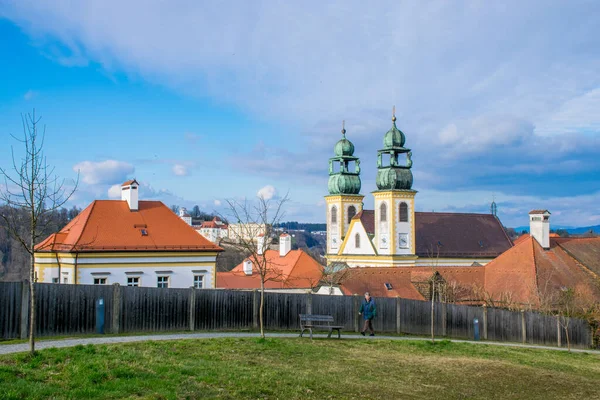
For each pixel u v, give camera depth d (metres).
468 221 98.19
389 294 62.22
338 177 111.88
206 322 34.25
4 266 75.06
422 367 26.22
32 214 21.17
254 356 24.64
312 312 37.47
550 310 52.19
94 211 52.09
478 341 41.75
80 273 48.00
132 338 28.72
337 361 25.58
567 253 67.25
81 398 16.66
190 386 18.67
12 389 16.55
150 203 55.50
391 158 92.06
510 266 64.75
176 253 51.59
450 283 62.66
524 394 23.78
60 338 28.61
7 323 28.42
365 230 93.62
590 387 26.66
